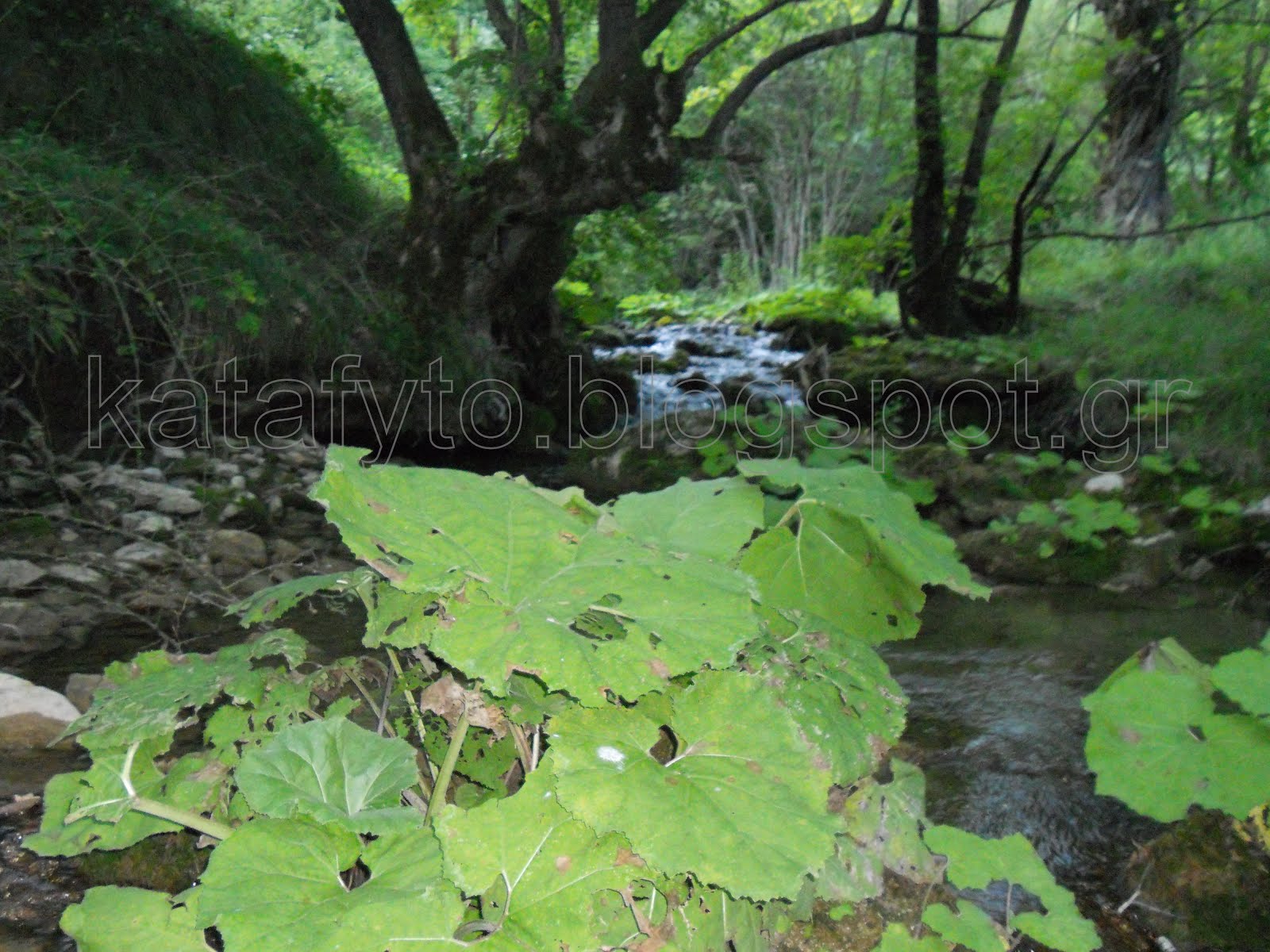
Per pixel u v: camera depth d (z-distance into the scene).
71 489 4.59
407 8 10.71
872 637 2.02
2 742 2.23
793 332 11.72
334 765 1.41
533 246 8.23
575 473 7.07
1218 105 12.62
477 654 1.29
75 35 7.47
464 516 1.56
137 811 1.53
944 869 1.90
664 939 1.45
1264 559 4.66
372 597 1.79
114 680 1.79
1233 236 10.96
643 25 7.34
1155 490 5.55
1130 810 2.32
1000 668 3.30
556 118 7.41
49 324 4.77
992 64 9.89
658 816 1.26
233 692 1.62
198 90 8.01
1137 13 11.25
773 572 2.05
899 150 10.84
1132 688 2.03
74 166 5.72
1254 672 1.94
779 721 1.45
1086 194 12.88
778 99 16.72
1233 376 6.60
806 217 18.52
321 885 1.27
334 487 1.46
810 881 1.70
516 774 1.82
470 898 1.39
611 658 1.31
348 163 9.94
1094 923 1.81
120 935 1.37
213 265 5.99
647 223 10.62
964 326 10.38
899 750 2.57
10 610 3.14
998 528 4.84
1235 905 1.90
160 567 3.89
